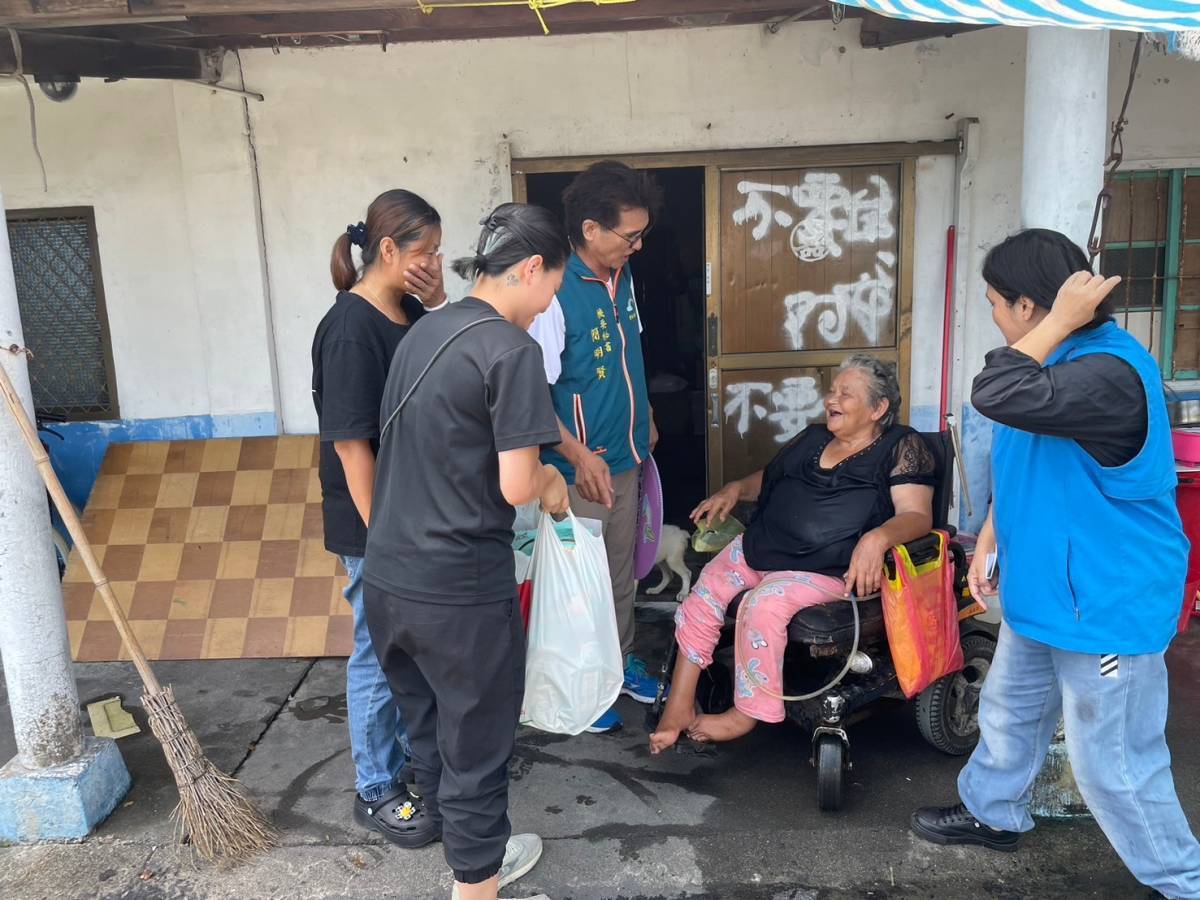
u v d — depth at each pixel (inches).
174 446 185.8
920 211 182.5
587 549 100.3
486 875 90.4
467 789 89.1
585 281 123.7
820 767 113.2
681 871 106.6
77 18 109.7
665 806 118.4
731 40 175.6
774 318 188.5
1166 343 193.0
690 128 179.5
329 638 162.1
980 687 128.2
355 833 114.8
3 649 113.0
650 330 306.0
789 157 180.1
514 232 86.2
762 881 104.7
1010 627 97.8
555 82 178.1
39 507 112.1
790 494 128.8
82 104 181.8
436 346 84.7
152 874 108.7
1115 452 84.5
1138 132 182.1
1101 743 90.0
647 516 141.5
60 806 113.4
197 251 184.1
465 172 181.8
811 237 185.0
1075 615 88.3
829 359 189.9
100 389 196.1
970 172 179.2
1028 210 110.3
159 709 110.1
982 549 107.3
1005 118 177.5
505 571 88.6
